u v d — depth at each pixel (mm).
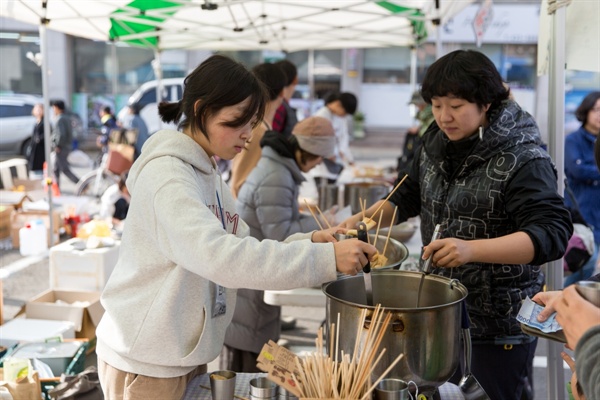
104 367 1603
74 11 4016
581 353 1073
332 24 5211
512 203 1821
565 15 2287
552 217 1742
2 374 2479
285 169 2766
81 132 14633
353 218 2129
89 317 3729
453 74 1806
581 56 2240
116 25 4453
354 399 1362
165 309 1504
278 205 2727
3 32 14961
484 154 1872
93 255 4043
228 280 1402
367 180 5797
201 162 1571
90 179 8227
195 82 1533
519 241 1662
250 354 2875
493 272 1920
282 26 5211
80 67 15273
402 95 16422
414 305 1661
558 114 2301
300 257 1407
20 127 12453
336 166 5383
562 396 2346
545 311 1243
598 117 4465
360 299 1665
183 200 1447
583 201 4504
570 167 4516
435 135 2057
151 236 1492
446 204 1964
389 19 5059
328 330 1542
